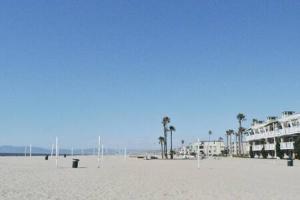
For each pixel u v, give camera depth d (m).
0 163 56.62
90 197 16.28
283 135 92.00
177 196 16.98
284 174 33.72
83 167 46.91
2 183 22.58
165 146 134.00
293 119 91.44
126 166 51.38
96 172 35.59
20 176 28.94
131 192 18.44
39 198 15.66
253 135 109.56
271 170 40.59
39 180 25.25
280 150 91.94
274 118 109.56
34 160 74.94
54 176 29.44
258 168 45.28
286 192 18.94
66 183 23.16
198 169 43.03
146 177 29.33
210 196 17.09
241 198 16.42
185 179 27.41
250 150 111.00
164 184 23.08
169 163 65.81
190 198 16.31
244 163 63.38
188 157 120.75
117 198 16.06
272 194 18.00
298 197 16.81
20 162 61.91
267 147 100.75
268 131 100.31
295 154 80.81
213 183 24.05
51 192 18.02
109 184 22.77
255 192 18.89
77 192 18.19
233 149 193.75
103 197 16.34
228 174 33.72
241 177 29.83
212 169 43.06
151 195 17.27
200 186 21.92
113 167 47.78
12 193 17.38
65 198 15.82
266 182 24.98
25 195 16.62
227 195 17.52
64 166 48.38
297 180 26.84
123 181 25.17
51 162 62.88
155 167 48.44
